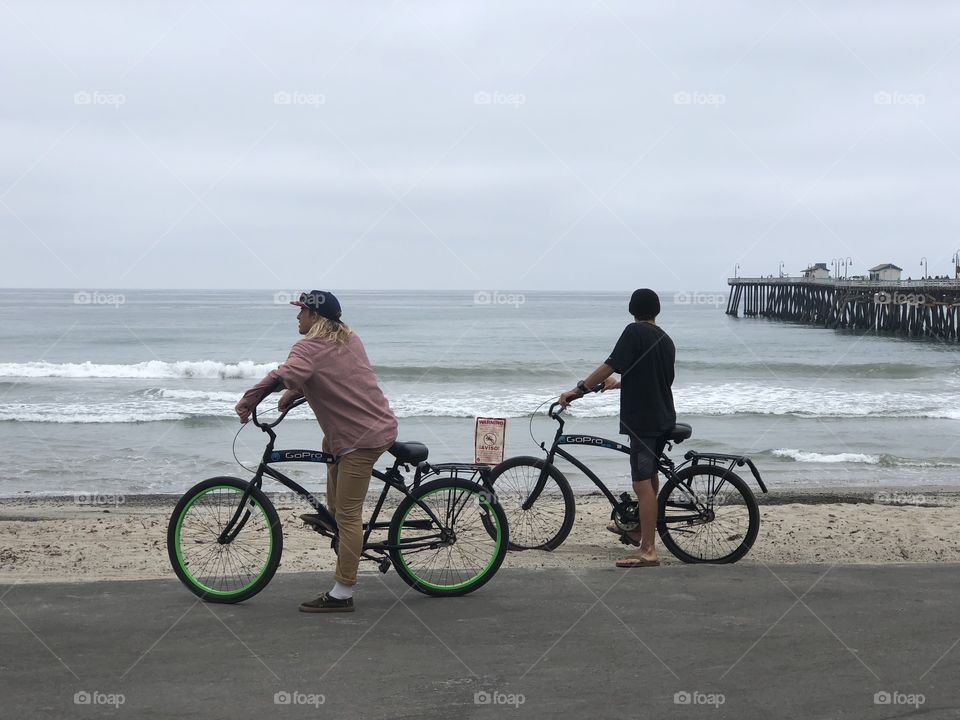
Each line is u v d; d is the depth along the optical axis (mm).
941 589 5141
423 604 4812
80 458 13516
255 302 116750
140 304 105312
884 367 29891
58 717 3240
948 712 3359
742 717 3299
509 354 36969
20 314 73625
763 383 25859
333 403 4672
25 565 6434
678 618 4555
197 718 3248
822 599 4922
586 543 7125
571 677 3703
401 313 85812
